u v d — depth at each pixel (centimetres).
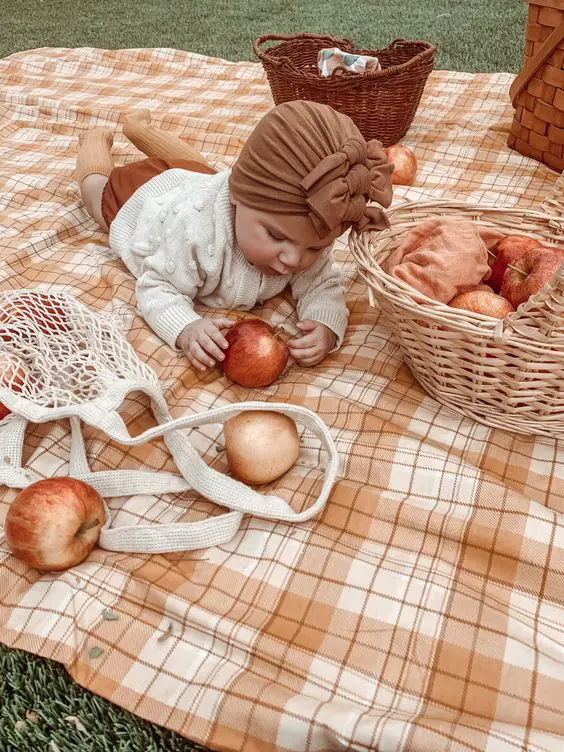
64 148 237
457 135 239
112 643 93
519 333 98
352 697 87
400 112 220
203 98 276
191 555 103
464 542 102
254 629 94
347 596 97
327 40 245
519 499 105
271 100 273
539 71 203
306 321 138
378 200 123
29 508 96
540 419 115
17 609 98
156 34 384
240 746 83
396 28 366
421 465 112
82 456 114
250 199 121
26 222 188
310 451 119
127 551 104
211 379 135
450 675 88
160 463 117
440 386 121
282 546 103
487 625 93
